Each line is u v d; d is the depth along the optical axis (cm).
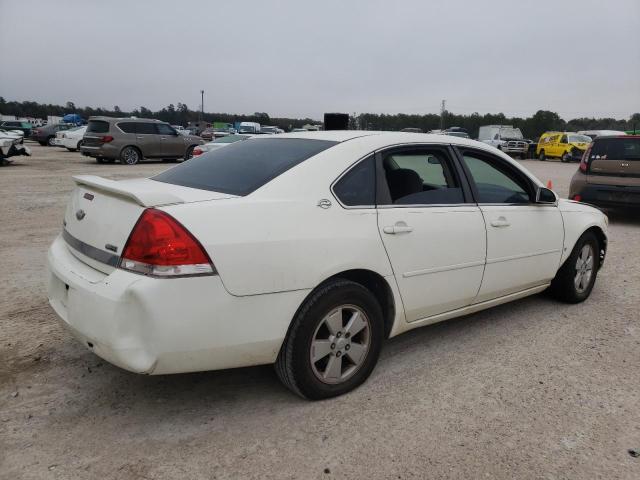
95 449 263
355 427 288
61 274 294
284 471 251
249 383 334
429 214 352
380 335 331
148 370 255
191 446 268
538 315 468
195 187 313
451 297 372
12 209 927
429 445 274
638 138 910
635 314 475
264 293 274
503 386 338
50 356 359
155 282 249
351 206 315
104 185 290
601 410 312
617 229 918
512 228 410
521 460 264
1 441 267
